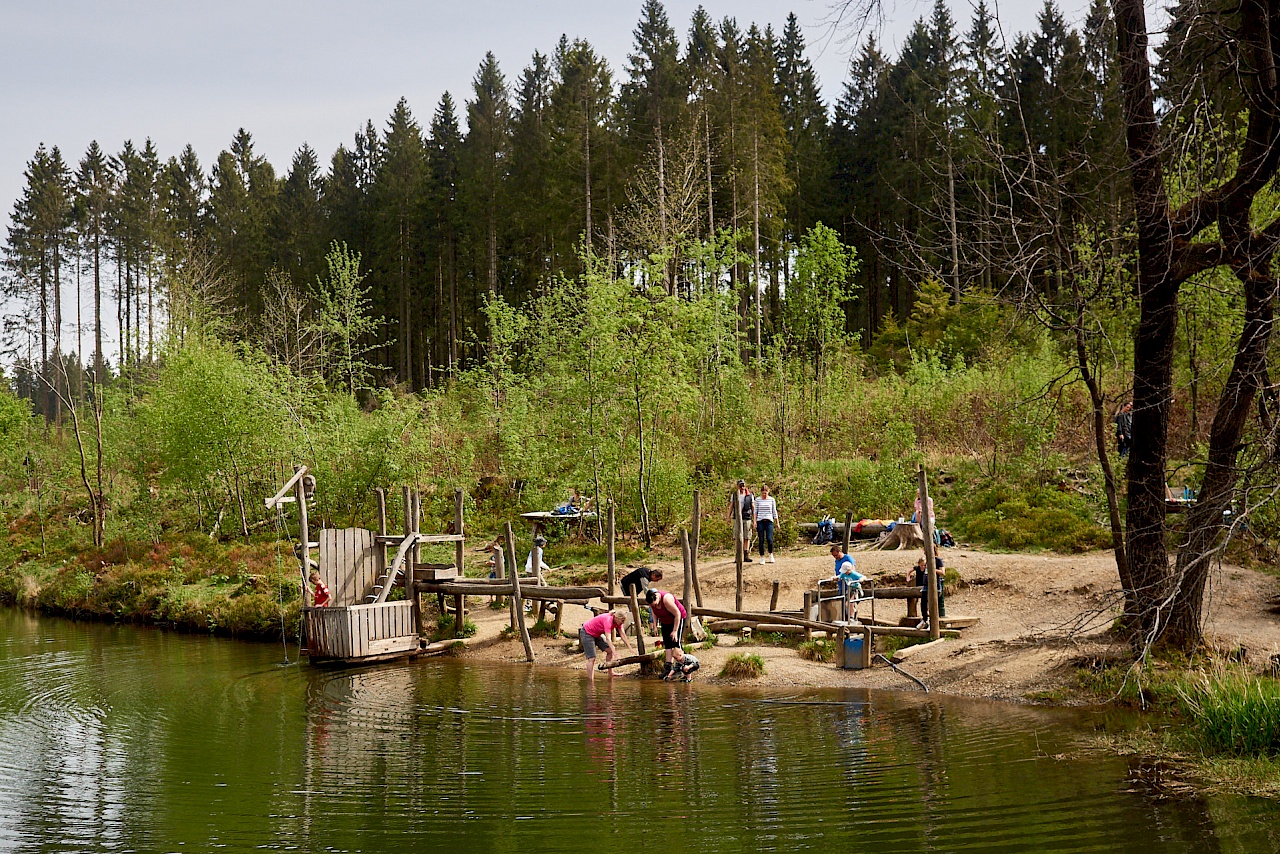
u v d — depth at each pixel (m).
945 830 8.52
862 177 56.22
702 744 12.05
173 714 14.75
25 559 35.06
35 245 71.44
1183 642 14.06
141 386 39.81
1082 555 21.22
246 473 33.41
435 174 64.06
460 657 19.70
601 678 17.12
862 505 26.42
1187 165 14.86
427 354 67.50
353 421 32.56
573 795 9.93
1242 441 13.23
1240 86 12.71
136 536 33.31
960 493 26.55
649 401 26.66
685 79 47.91
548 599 20.17
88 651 21.17
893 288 58.75
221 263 62.81
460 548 22.20
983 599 19.38
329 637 18.94
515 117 58.78
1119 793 9.50
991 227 14.41
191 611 24.42
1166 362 14.11
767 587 22.03
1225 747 10.95
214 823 9.32
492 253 56.00
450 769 11.16
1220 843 8.02
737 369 33.12
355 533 21.03
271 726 13.79
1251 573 17.77
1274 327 12.28
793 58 61.44
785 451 31.28
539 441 30.98
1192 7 12.16
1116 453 23.02
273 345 43.75
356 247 68.38
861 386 34.41
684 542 19.16
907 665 16.42
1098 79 13.80
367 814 9.48
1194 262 13.58
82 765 11.74
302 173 82.44
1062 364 26.14
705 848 8.24
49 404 68.38
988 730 12.35
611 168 48.34
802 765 10.89
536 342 33.81
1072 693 13.91
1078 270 14.28
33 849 8.66
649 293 26.78
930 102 48.38
